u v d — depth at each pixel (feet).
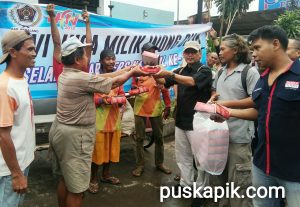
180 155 13.05
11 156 7.13
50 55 14.60
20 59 7.36
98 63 15.99
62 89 9.50
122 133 15.05
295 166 7.30
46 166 15.93
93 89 9.32
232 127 10.20
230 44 10.06
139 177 15.12
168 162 17.19
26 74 14.21
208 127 9.90
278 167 7.51
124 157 17.79
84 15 14.51
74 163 9.60
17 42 7.25
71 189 9.73
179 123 12.75
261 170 8.12
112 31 16.19
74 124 9.48
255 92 7.89
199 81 11.65
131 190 13.75
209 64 20.70
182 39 19.06
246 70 9.91
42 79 14.61
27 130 7.64
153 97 14.84
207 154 9.97
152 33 17.63
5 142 7.03
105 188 13.83
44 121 13.94
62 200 10.54
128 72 10.45
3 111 6.96
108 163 14.10
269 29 7.20
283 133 7.22
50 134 9.95
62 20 14.56
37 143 14.05
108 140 13.39
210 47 23.48
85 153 9.71
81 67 9.62
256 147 8.63
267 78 7.61
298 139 7.11
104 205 12.40
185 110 12.44
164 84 12.87
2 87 7.02
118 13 37.52
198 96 12.17
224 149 10.05
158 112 15.05
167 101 16.03
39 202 12.45
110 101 12.73
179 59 19.19
